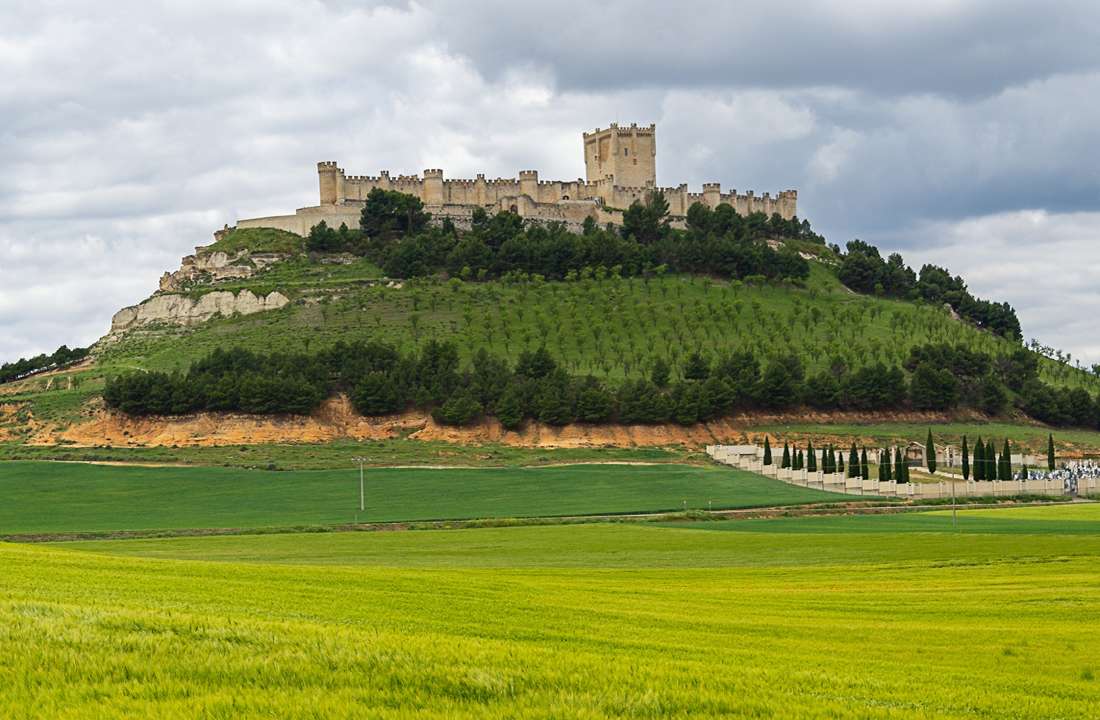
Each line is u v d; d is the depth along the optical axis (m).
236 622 44.44
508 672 36.66
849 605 75.12
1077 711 40.84
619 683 36.72
